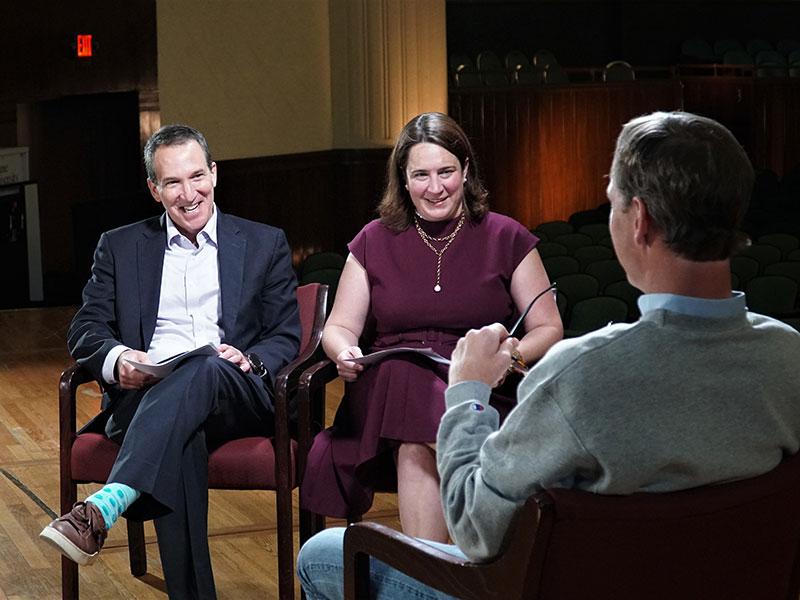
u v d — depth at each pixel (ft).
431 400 9.46
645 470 5.33
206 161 10.98
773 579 6.02
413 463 9.51
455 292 10.32
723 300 5.45
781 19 59.41
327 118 36.78
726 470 5.49
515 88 42.19
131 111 35.22
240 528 13.26
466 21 55.67
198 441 9.99
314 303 11.30
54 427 18.38
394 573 6.68
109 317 11.03
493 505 5.63
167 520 9.87
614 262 25.22
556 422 5.35
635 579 5.57
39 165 36.45
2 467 16.10
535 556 5.36
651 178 5.34
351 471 9.90
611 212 5.65
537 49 56.65
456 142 10.31
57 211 37.09
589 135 43.70
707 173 5.27
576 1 56.75
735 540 5.69
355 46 36.40
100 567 12.01
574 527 5.35
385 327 10.47
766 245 26.32
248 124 34.12
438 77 37.35
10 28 32.50
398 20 36.45
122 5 33.06
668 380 5.32
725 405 5.39
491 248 10.42
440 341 10.27
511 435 5.53
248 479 10.24
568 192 43.50
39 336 26.37
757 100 49.85
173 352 10.85
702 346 5.39
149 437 9.70
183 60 33.14
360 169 36.86
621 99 44.32
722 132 5.40
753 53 57.21
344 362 9.94
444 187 10.20
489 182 42.09
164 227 11.20
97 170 36.22
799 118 50.60
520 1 56.03
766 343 5.53
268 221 34.27
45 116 36.29
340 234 37.14
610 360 5.33
